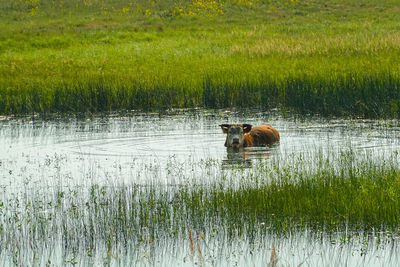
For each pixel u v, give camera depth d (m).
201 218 33.00
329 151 48.28
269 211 33.75
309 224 31.53
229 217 33.03
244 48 139.38
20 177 42.47
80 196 37.47
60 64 124.00
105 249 29.25
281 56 127.06
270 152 49.94
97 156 49.44
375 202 32.91
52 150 52.38
